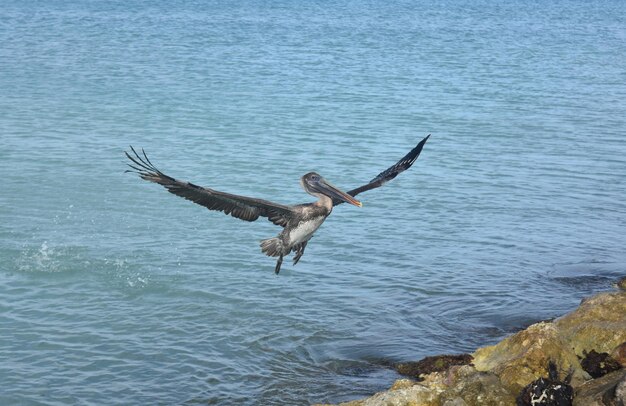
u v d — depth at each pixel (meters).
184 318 21.83
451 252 27.22
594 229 29.95
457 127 47.62
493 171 37.59
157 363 19.47
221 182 34.28
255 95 55.91
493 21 138.75
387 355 20.12
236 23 113.31
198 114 48.28
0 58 67.94
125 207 30.38
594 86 66.25
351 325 21.81
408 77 67.88
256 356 20.03
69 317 21.58
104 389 18.25
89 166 35.53
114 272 24.42
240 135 43.06
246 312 22.30
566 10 179.50
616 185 35.78
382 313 22.56
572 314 19.61
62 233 27.28
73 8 128.12
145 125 44.56
